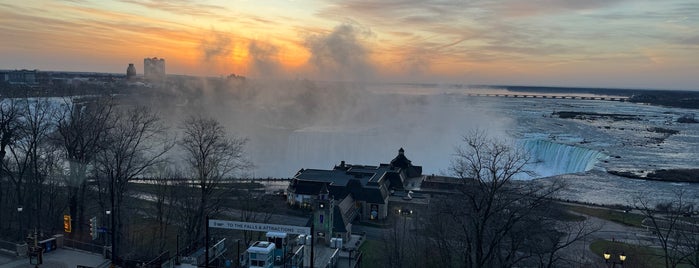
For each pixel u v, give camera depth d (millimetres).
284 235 54438
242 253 60812
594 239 82750
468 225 60344
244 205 88812
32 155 75312
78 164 66500
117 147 72562
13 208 70125
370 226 93688
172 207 83812
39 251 48906
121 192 66500
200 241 64375
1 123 69688
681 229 69188
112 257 48688
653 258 71500
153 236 69812
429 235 71125
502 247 65188
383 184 105312
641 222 93500
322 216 68438
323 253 64000
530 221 59469
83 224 69625
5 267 48062
